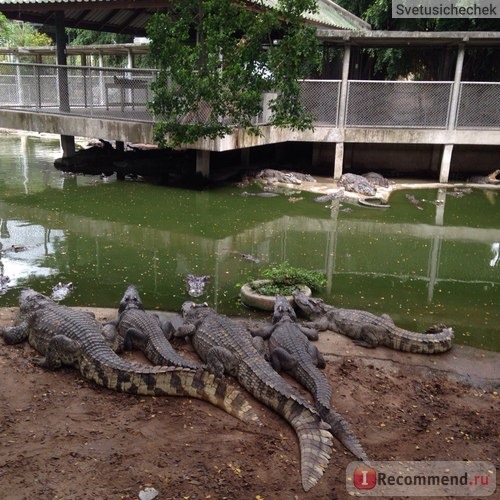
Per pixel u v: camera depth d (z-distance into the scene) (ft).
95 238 33.30
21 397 15.30
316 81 51.75
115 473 12.44
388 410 15.88
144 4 44.27
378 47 59.67
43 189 46.47
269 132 49.14
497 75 66.08
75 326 17.07
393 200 46.21
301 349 17.70
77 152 59.62
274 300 22.98
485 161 57.06
